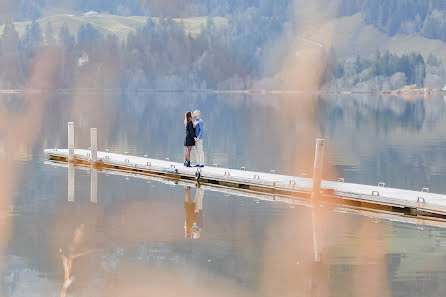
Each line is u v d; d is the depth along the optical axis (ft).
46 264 80.28
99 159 166.20
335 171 168.55
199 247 88.58
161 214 109.50
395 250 87.71
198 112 149.38
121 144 234.17
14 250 85.76
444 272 78.23
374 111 486.38
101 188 133.69
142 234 95.61
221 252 86.22
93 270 77.56
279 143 239.91
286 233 97.14
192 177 144.77
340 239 93.56
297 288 72.59
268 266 80.33
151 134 273.95
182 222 103.24
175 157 196.85
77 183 139.74
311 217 108.37
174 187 136.26
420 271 78.54
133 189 132.87
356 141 250.16
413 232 97.96
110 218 105.29
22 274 76.54
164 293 70.44
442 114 441.68
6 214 107.96
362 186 127.54
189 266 79.41
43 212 109.81
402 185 146.92
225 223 103.09
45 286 72.95
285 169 171.12
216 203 119.34
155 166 152.35
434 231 98.99
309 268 79.61
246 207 116.37
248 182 134.72
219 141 246.47
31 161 177.37
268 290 71.92
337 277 76.23
